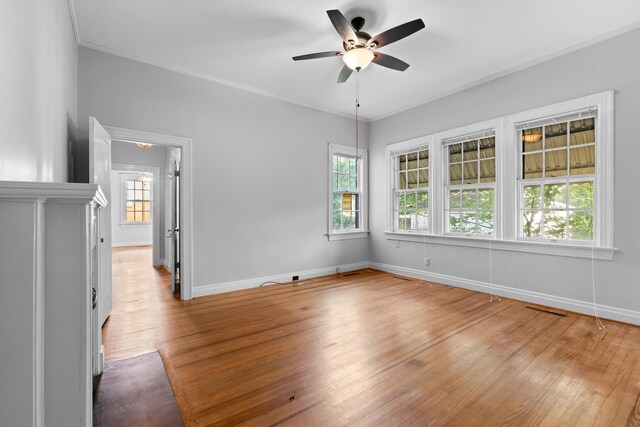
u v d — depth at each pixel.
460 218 4.21
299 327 2.76
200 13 2.58
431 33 2.87
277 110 4.38
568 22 2.70
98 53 3.08
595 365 2.07
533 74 3.41
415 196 4.81
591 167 3.06
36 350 0.73
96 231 1.86
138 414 1.59
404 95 4.37
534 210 3.48
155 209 5.93
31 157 1.34
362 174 5.47
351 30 2.34
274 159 4.35
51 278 0.76
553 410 1.62
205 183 3.75
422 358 2.18
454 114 4.20
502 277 3.72
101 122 3.08
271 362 2.13
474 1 2.43
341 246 5.15
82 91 2.99
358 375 1.96
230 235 3.95
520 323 2.84
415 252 4.73
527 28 2.79
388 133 5.16
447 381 1.89
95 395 1.75
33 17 1.37
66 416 0.78
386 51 3.19
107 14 2.58
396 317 3.01
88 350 0.82
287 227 4.49
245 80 3.88
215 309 3.25
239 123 4.02
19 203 0.71
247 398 1.73
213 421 1.54
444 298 3.64
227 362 2.13
